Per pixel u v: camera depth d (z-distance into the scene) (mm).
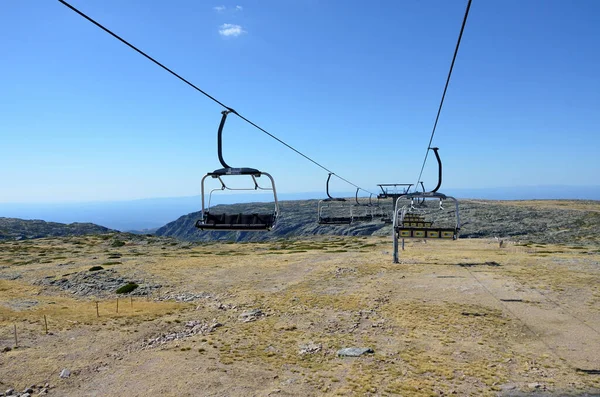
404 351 22625
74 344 25062
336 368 20625
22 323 29281
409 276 41500
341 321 28641
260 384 18984
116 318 30938
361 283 40031
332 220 45031
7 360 22250
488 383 18234
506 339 23812
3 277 53594
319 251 72875
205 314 32094
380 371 20000
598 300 30500
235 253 76875
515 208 128375
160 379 19750
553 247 70000
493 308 29578
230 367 21078
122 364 21938
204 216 16250
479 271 42656
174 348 24312
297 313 31125
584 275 38875
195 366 21266
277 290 39625
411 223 47594
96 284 45938
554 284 35562
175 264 57844
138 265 57375
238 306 34281
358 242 95375
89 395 18250
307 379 19375
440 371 19672
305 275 46188
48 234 192375
